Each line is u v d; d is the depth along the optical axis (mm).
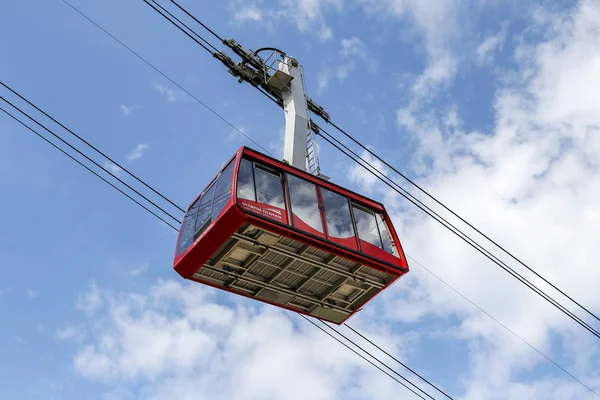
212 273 23781
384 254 24609
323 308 25391
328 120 29016
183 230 23953
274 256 23234
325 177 26031
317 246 23109
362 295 25375
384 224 25516
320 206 23875
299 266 23766
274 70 28047
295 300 25047
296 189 23625
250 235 22594
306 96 28391
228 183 22688
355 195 25141
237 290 24312
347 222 24297
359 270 24516
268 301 24859
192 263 23125
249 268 23578
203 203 23656
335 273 24141
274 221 22203
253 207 22062
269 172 23406
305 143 27125
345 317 26078
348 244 23734
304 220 23109
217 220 21938
